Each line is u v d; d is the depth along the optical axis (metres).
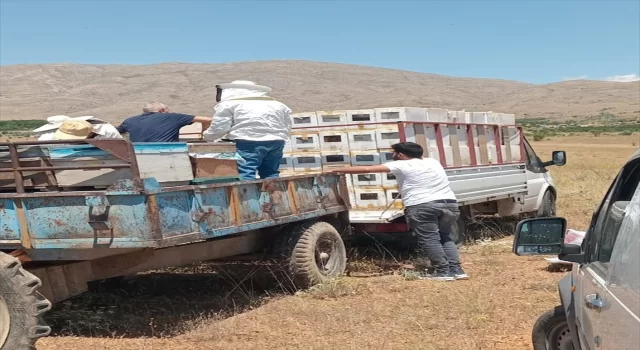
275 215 7.59
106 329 6.86
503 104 183.75
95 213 5.91
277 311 7.41
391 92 165.25
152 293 8.51
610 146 58.19
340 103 145.12
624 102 184.12
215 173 7.00
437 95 172.00
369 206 9.92
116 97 156.75
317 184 8.52
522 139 13.07
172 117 7.72
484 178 11.34
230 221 6.84
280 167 10.47
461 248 11.03
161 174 6.33
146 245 5.80
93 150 6.17
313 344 6.25
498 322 6.86
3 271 5.45
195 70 177.88
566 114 169.50
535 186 13.45
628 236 3.19
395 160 9.14
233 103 8.00
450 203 8.91
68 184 6.35
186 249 7.20
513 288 8.30
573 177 24.66
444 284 8.59
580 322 4.03
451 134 10.64
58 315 7.10
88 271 6.67
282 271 8.11
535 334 4.98
